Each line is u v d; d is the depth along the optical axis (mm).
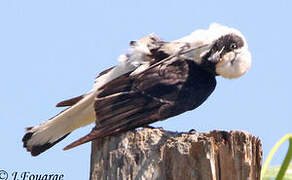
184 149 8352
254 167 8445
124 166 8984
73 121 11562
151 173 8711
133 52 12094
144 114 11359
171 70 12125
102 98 11336
